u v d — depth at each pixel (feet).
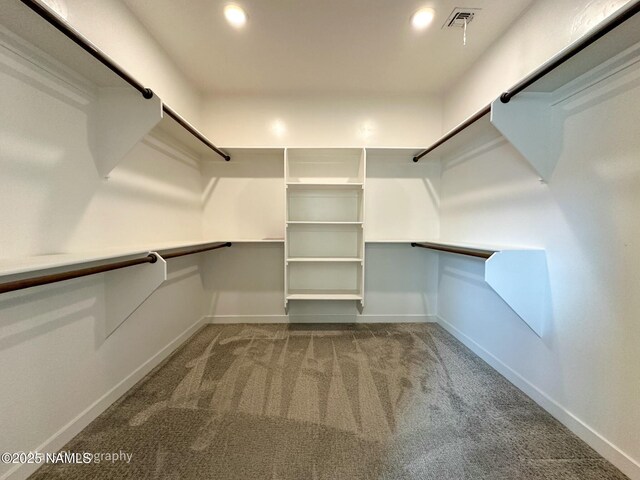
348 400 5.17
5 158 3.45
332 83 8.54
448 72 7.91
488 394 5.39
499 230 6.31
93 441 4.15
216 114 9.09
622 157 3.74
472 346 7.35
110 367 5.05
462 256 7.92
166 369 6.31
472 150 7.40
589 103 4.17
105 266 3.90
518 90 4.51
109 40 5.11
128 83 4.60
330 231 9.45
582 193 4.30
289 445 4.09
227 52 7.02
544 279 4.99
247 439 4.20
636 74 3.57
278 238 9.31
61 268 3.87
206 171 9.21
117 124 4.88
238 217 9.32
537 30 5.33
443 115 9.22
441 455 3.92
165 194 7.00
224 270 9.39
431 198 9.42
